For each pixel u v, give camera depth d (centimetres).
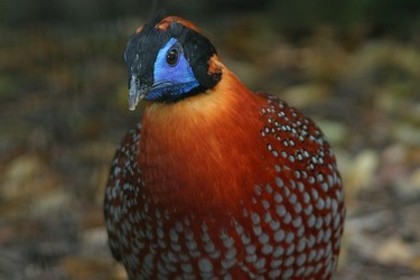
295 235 732
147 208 717
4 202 1227
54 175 1275
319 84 1505
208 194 689
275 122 725
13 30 1822
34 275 1066
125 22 1711
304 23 1739
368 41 1673
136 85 666
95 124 1403
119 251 794
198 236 708
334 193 765
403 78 1528
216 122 681
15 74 1648
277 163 714
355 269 1043
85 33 1755
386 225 1114
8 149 1363
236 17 1836
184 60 669
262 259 729
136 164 724
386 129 1345
